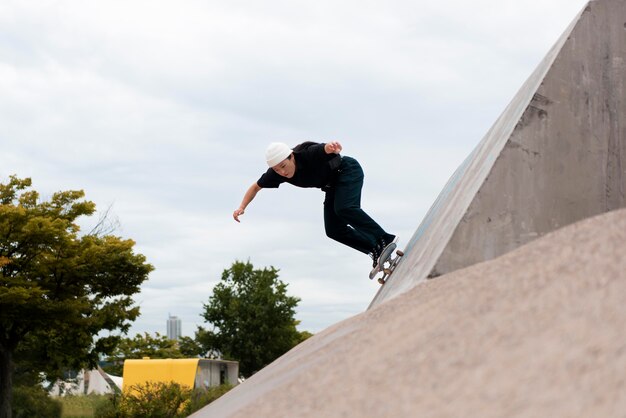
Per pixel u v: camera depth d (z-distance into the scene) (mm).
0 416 25531
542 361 1894
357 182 6535
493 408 1776
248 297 55750
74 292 26969
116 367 56656
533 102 4680
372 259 6570
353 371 2420
